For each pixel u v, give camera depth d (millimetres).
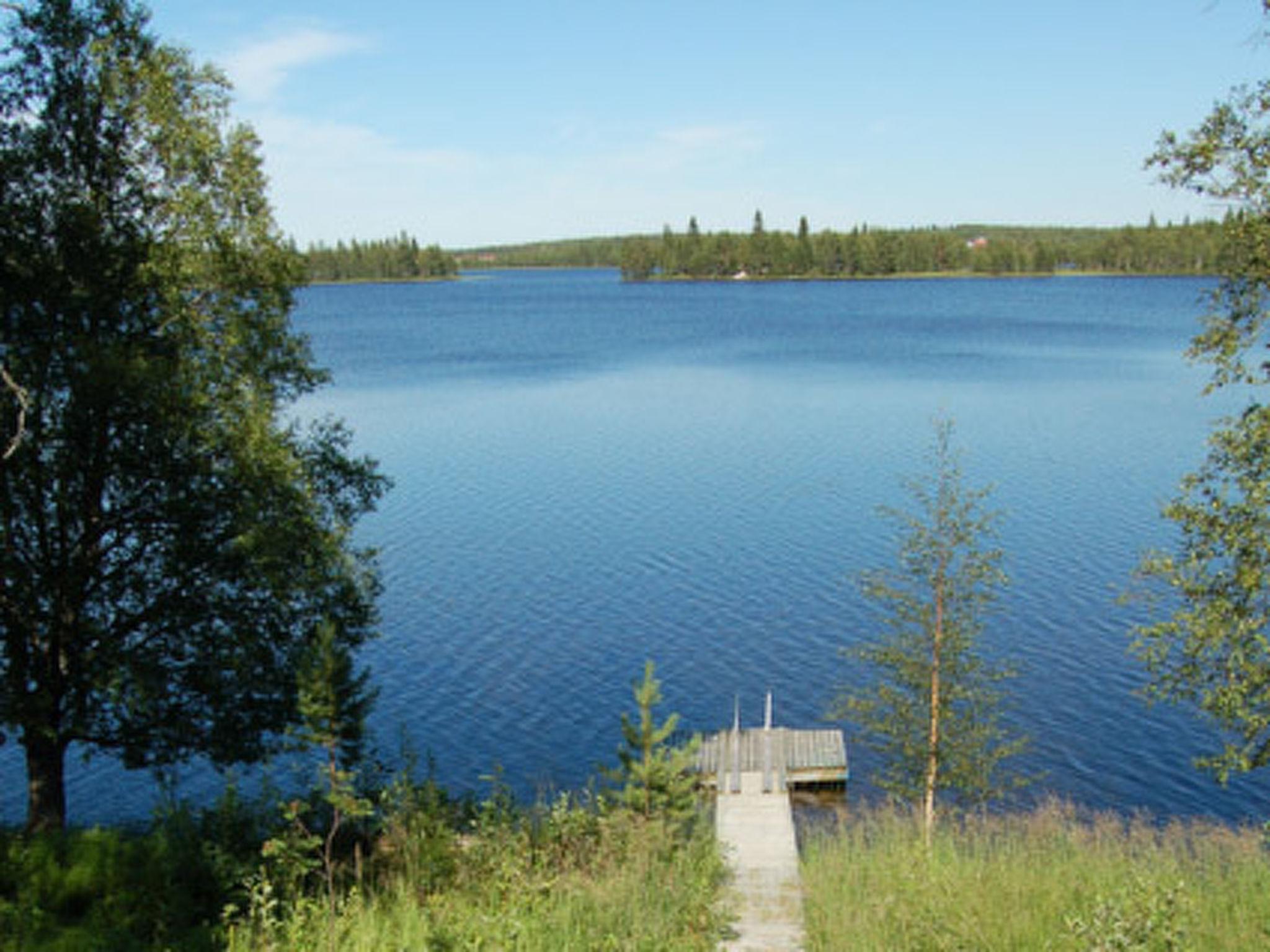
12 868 11328
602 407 68125
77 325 14820
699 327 126125
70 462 14750
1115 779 22703
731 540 39406
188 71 15695
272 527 15445
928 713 18297
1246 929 10180
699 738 14234
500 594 34250
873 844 16375
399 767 22891
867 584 28953
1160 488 44938
